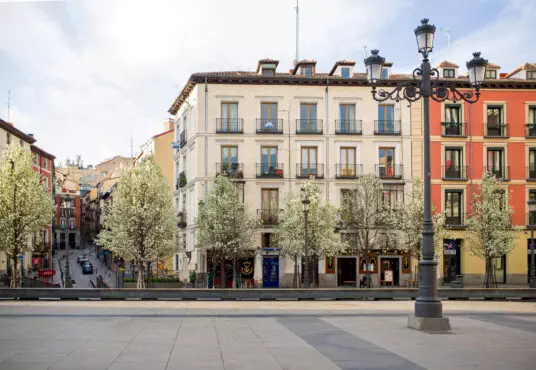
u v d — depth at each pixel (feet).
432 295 51.85
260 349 40.50
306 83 155.84
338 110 156.87
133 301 85.61
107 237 141.18
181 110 178.91
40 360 35.45
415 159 157.28
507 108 160.56
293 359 36.68
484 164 159.12
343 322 57.77
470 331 50.65
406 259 153.38
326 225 138.51
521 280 156.87
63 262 326.65
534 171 161.17
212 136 153.28
